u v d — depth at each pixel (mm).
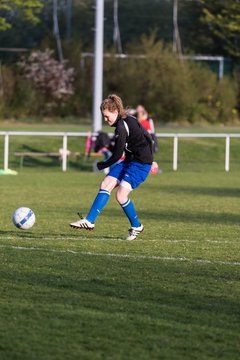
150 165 29734
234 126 121875
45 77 118688
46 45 124375
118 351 16219
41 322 18172
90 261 25641
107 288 21688
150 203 46500
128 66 121312
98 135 73000
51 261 25484
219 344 16906
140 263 25531
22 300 20156
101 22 75000
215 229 34938
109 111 28672
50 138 90562
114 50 124375
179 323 18375
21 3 97000
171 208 43938
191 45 135125
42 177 65750
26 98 116938
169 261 26078
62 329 17656
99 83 75812
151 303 20141
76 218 37938
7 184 58000
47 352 16078
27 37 128125
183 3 134875
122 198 29797
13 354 15922
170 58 121438
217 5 124938
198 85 123250
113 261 25734
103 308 19500
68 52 124000
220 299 20797
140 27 134125
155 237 31750
